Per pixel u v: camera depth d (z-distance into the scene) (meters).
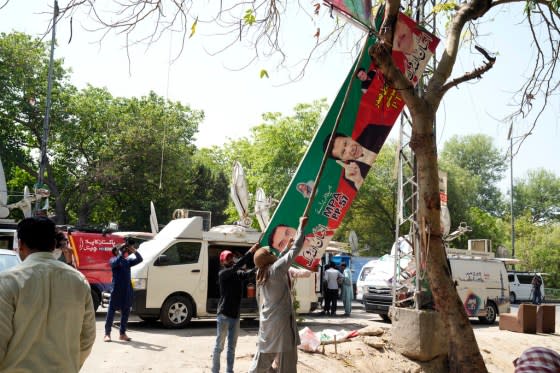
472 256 20.55
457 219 44.53
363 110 6.39
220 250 14.78
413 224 10.88
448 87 5.78
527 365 2.81
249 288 14.19
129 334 12.25
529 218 57.31
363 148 6.41
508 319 17.27
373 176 41.34
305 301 15.66
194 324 14.43
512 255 42.72
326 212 6.39
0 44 31.78
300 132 36.97
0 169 16.16
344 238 45.00
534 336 16.12
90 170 37.41
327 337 11.20
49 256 3.29
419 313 10.37
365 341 10.90
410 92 5.60
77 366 3.21
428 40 6.36
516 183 65.12
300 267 6.34
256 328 14.32
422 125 5.63
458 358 5.34
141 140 37.09
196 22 5.75
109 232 17.97
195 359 9.60
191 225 13.98
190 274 13.68
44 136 25.41
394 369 9.95
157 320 14.77
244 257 8.09
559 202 63.75
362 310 23.11
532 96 7.85
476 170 59.56
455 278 19.06
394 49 6.25
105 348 10.25
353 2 5.70
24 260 3.26
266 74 6.49
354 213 43.00
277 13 6.44
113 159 37.00
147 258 13.38
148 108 38.72
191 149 41.81
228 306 7.99
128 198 41.41
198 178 56.09
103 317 15.55
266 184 36.75
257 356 6.10
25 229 3.27
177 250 13.70
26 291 3.04
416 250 10.82
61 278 3.21
